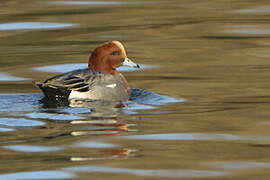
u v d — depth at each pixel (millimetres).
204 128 20000
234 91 25047
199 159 17125
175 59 30641
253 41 33781
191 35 34844
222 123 20547
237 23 37375
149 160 17094
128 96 24344
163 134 19344
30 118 20969
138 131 19672
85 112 21766
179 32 35500
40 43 33594
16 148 18000
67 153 17578
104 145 18281
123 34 35031
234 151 17672
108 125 20344
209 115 21594
